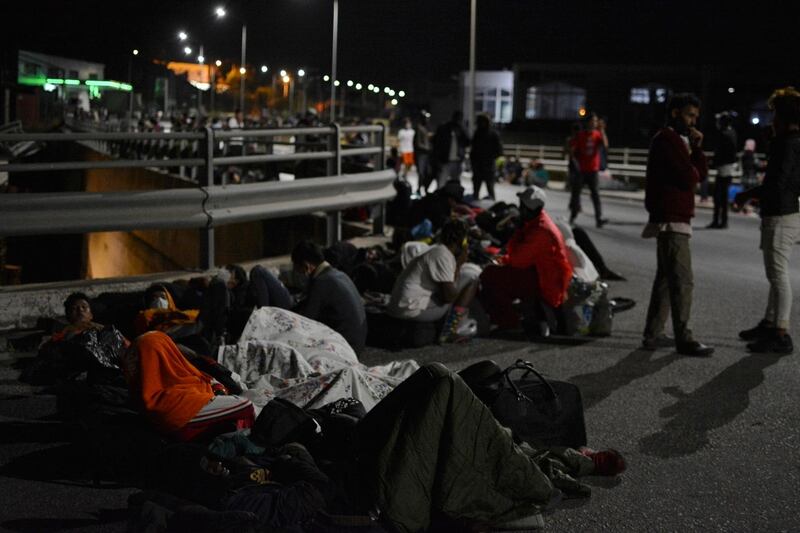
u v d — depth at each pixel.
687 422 6.14
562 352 7.98
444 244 7.98
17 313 7.56
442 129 19.05
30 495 4.83
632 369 7.43
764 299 10.38
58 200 7.72
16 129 32.12
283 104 134.50
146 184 25.05
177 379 5.36
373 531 4.33
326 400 5.73
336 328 7.45
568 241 9.30
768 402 6.57
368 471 4.39
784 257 7.84
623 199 27.47
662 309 8.02
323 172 15.34
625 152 37.53
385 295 8.93
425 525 4.38
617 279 11.37
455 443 4.37
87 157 41.84
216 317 7.09
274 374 6.40
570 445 5.28
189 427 5.26
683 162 7.56
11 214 7.55
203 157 8.78
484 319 8.51
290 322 6.97
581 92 62.25
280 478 4.66
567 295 8.50
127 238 25.20
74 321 6.93
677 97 7.59
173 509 4.37
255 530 4.17
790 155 7.62
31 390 6.45
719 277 11.88
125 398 5.81
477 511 4.44
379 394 5.91
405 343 8.07
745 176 22.84
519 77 62.94
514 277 8.54
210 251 8.91
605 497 4.92
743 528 4.57
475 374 5.26
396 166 20.77
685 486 5.09
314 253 7.45
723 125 17.58
